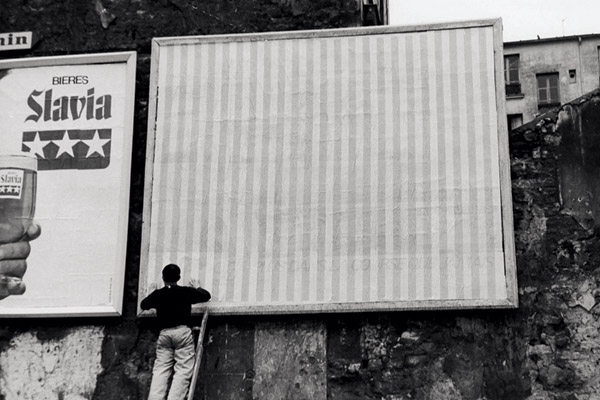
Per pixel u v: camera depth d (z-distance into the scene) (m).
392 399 9.55
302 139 10.41
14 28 11.58
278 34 10.74
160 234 10.33
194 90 10.73
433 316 9.73
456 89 10.27
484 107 10.17
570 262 9.73
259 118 10.54
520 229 9.94
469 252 9.76
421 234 9.90
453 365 9.57
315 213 10.15
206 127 10.59
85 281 10.39
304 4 11.11
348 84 10.48
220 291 10.03
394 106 10.34
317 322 9.88
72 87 11.08
